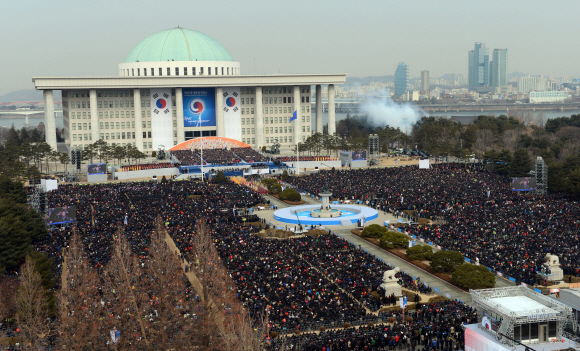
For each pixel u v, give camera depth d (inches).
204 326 2982.3
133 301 3351.4
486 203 6412.4
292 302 3474.4
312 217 6427.2
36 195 5531.5
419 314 3442.4
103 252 4431.6
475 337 2677.2
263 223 6058.1
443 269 4384.8
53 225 5433.1
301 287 3708.2
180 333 3036.4
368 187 7608.3
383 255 5014.8
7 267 4279.0
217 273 3678.6
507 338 2503.7
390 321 3346.5
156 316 3193.9
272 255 4453.7
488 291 2785.4
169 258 3860.7
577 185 6796.3
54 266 4180.6
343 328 3245.6
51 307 3476.9
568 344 2517.2
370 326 3230.8
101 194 6953.7
